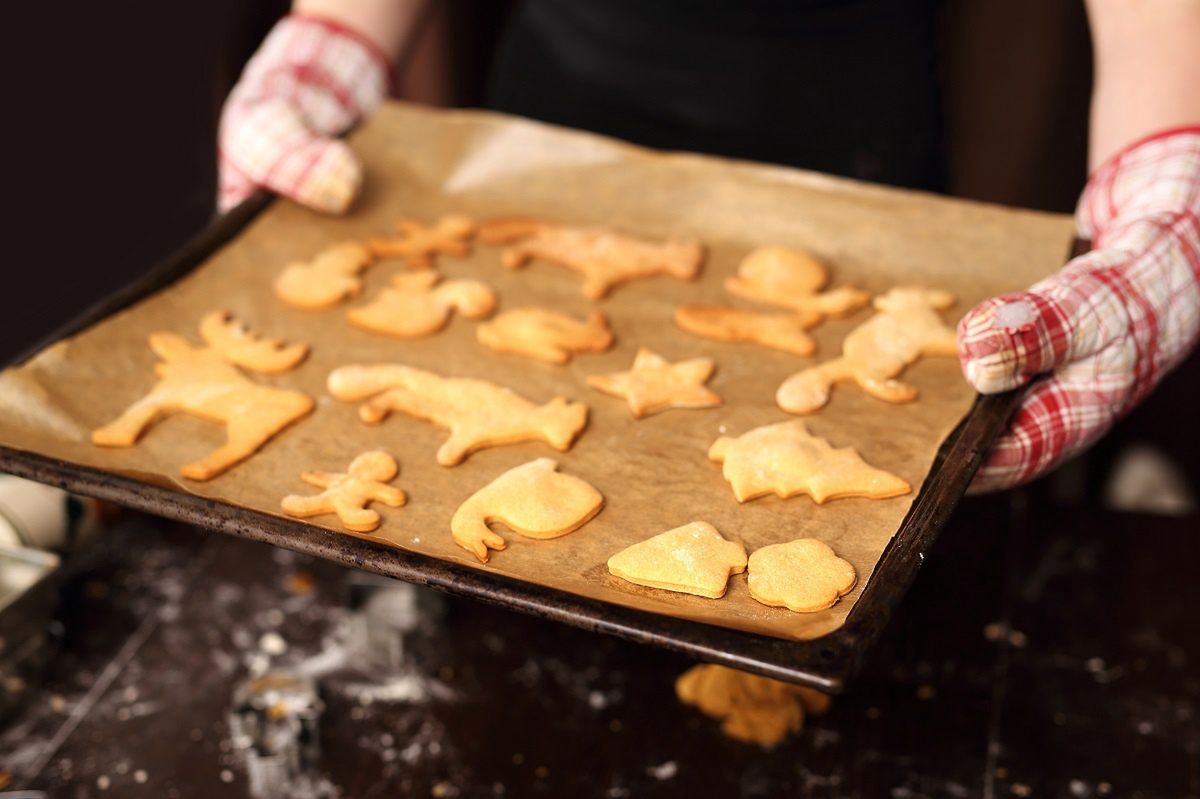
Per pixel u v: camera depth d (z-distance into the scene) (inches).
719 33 54.9
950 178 74.5
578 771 47.0
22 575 49.9
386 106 54.0
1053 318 42.8
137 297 48.0
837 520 42.2
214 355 46.8
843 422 44.8
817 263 49.4
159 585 52.4
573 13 56.5
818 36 54.8
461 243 50.9
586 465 43.9
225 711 48.8
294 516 42.3
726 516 42.5
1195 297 44.9
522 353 47.4
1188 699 49.3
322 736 47.8
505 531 42.2
